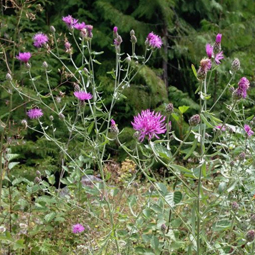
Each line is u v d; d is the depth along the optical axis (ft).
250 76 26.73
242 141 9.55
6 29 21.07
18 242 7.83
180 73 27.17
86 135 8.81
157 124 6.54
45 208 9.59
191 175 6.33
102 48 26.37
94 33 25.13
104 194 8.14
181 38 25.90
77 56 25.59
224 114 25.07
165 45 25.77
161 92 24.44
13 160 22.24
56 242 10.23
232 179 7.60
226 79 26.08
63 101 22.85
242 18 28.53
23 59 9.86
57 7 27.66
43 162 20.25
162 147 6.66
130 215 10.48
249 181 8.75
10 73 9.64
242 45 27.02
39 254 9.45
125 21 25.07
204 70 6.33
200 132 6.31
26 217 10.30
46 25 26.45
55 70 24.84
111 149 24.06
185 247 8.12
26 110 21.97
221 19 26.84
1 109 21.94
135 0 26.68
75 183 10.48
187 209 9.29
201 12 27.96
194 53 25.62
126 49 26.68
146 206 8.03
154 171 18.44
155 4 25.14
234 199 8.59
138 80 25.40
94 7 26.99
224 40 26.37
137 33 25.41
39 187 9.87
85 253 9.37
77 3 26.32
